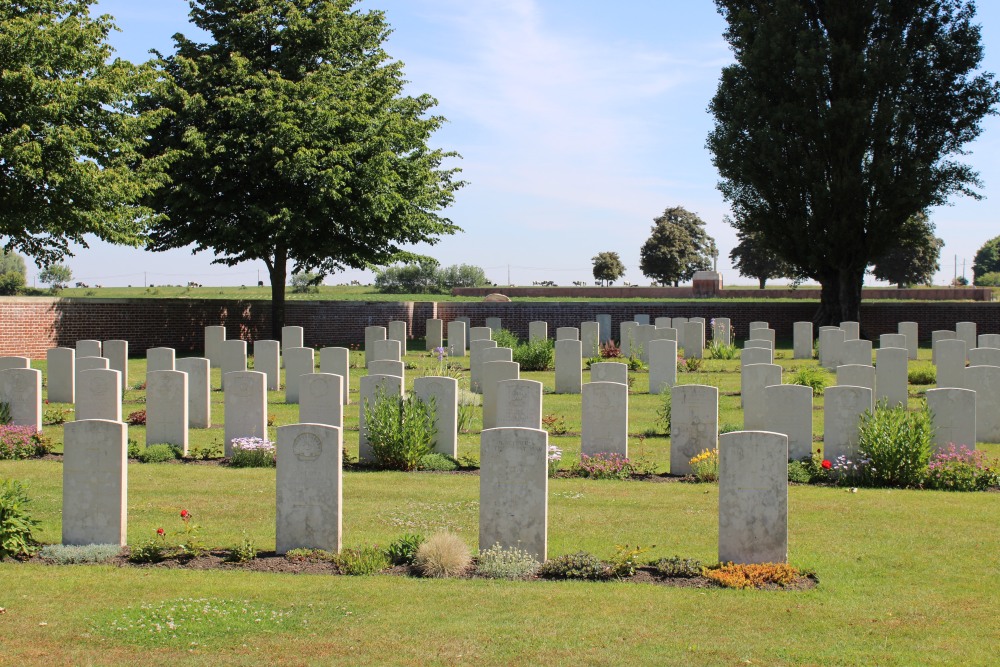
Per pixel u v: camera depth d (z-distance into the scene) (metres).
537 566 9.09
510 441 9.40
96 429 9.80
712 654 6.95
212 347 29.84
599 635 7.31
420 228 38.47
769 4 39.81
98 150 27.08
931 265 77.31
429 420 14.91
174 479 13.49
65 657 6.96
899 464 13.06
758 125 38.91
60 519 11.21
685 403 14.05
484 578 8.85
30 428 16.39
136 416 18.70
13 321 31.86
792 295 60.34
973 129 37.62
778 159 37.91
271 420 19.12
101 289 72.19
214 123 33.44
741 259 87.81
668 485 13.21
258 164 33.44
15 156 24.44
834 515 11.20
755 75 38.97
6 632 7.41
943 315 43.94
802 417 14.45
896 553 9.60
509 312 45.19
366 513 11.50
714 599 8.16
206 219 34.56
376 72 37.75
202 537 10.41
